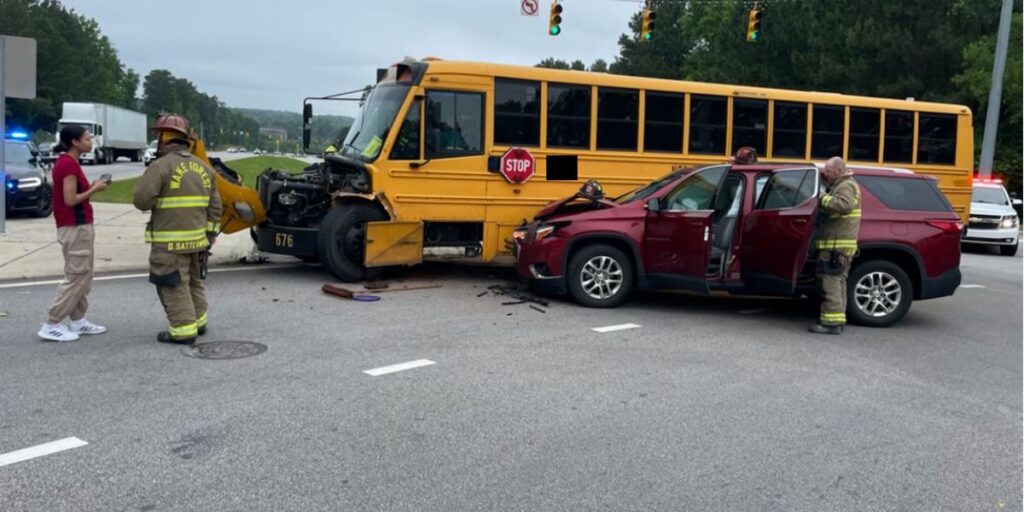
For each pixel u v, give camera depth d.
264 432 4.96
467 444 4.90
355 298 9.37
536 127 10.92
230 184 10.17
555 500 4.18
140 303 8.64
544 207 10.87
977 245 20.36
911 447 5.16
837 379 6.71
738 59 39.69
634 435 5.17
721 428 5.37
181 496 4.05
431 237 10.79
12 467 4.33
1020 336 8.83
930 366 7.31
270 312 8.51
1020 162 31.03
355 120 11.38
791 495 4.36
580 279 9.30
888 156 13.38
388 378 6.21
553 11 21.58
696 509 4.14
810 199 8.29
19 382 5.79
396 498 4.12
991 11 31.03
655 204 9.15
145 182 6.57
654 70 51.66
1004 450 5.16
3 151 13.45
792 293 8.42
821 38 34.97
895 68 32.06
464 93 10.54
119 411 5.24
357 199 10.41
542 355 7.10
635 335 8.08
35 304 8.44
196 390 5.73
